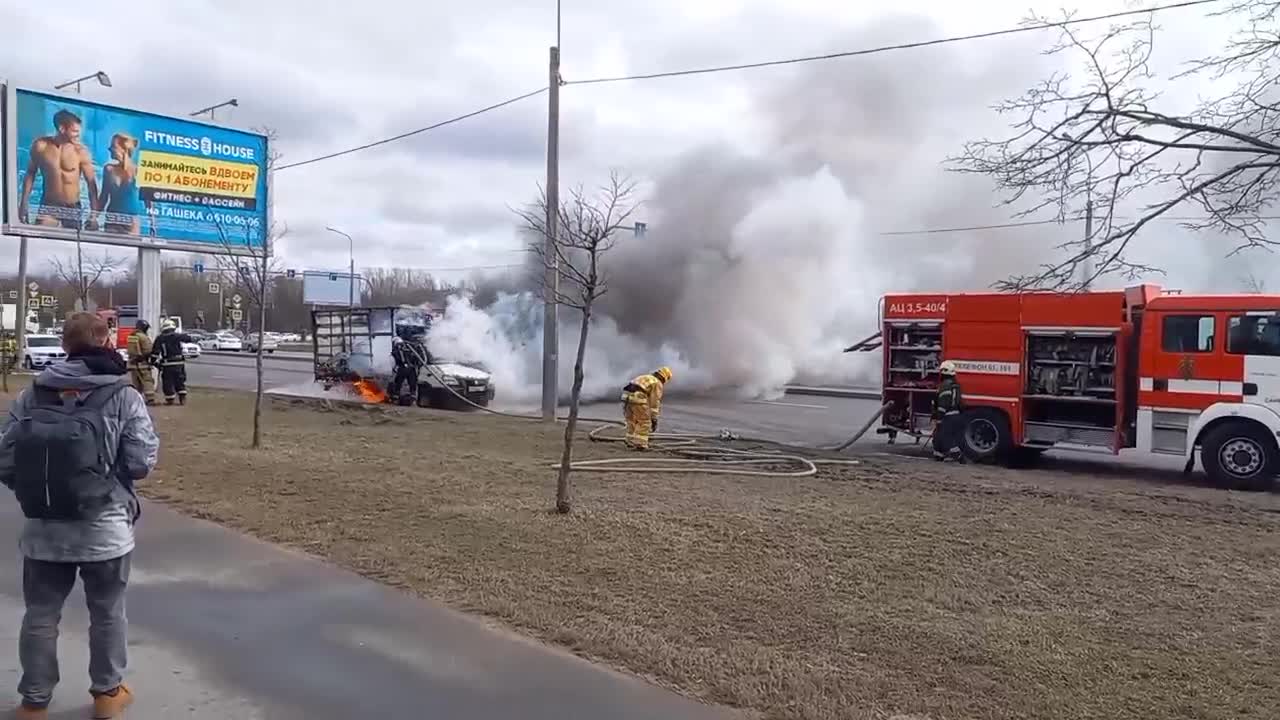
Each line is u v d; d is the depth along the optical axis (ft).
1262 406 38.32
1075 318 42.93
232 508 27.96
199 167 77.05
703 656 16.25
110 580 13.62
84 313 13.66
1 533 24.72
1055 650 16.90
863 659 16.31
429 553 23.02
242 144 79.51
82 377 13.21
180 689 14.76
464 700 14.49
